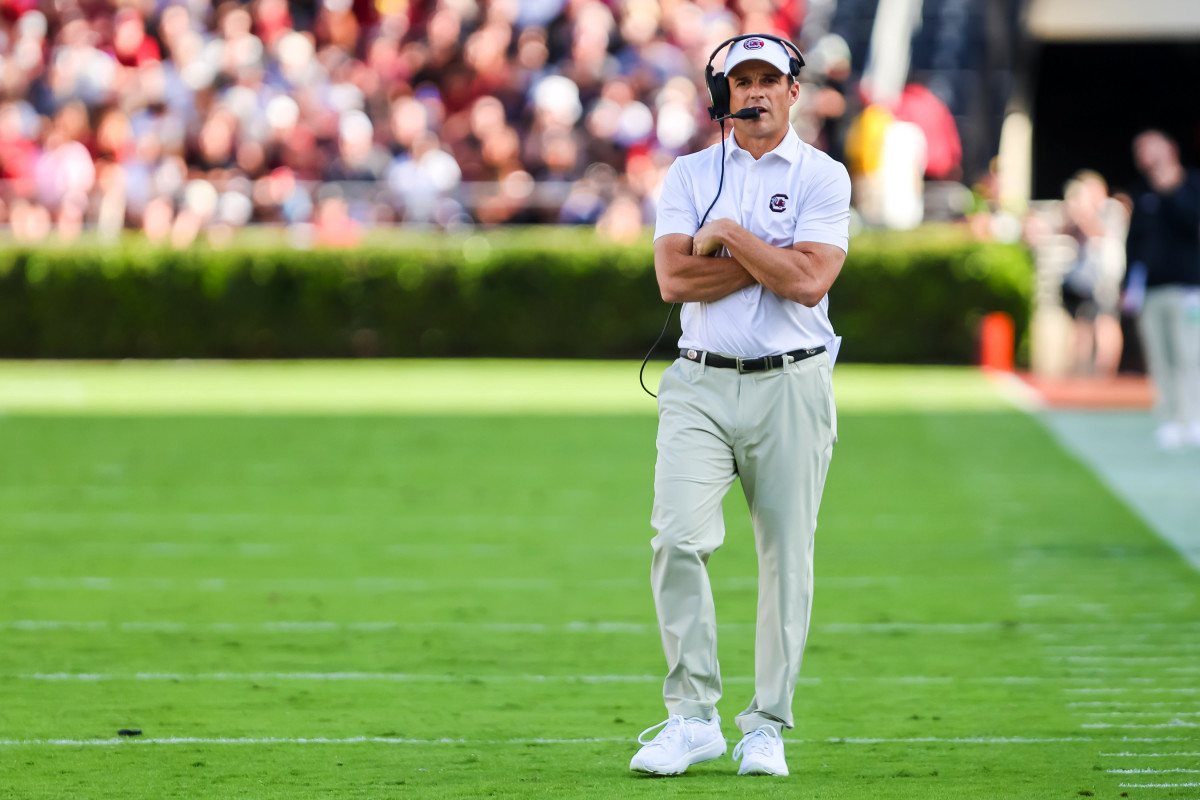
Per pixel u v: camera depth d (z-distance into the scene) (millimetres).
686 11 78125
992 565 29031
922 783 16219
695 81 76250
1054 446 43406
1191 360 42812
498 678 21266
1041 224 66875
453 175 73750
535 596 26766
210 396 56781
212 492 37500
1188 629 24125
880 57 74188
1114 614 25125
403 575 28516
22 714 19266
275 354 70750
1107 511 34344
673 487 16438
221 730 18531
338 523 33625
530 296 69500
